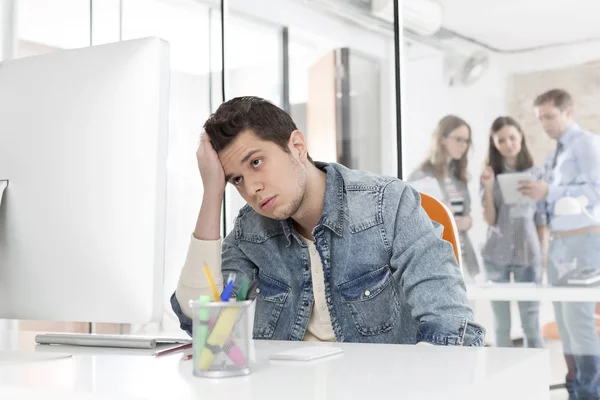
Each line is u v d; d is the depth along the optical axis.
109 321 0.86
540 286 2.24
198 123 2.92
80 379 0.68
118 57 0.87
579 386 2.19
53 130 0.88
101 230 0.85
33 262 0.90
